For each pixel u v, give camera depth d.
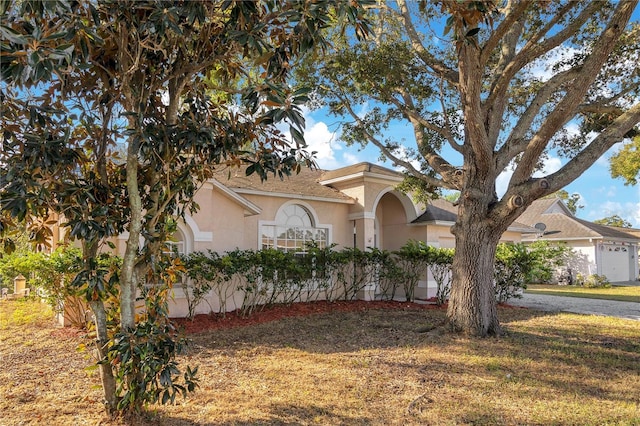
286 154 4.69
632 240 30.53
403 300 16.23
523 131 9.88
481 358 7.54
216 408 5.11
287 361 7.32
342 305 14.02
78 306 9.46
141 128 3.76
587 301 17.56
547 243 25.23
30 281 10.30
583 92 7.59
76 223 3.75
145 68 4.32
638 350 8.34
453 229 10.01
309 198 15.20
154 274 4.29
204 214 11.61
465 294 9.59
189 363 7.13
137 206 4.13
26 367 6.79
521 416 5.04
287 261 12.60
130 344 3.73
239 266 11.45
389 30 11.51
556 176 8.20
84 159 4.09
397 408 5.25
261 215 14.35
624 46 9.91
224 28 4.13
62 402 5.18
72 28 3.06
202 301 11.52
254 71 6.49
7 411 4.89
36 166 3.59
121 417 4.43
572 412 5.16
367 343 8.74
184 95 4.98
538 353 7.95
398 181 16.42
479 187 9.52
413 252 15.09
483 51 7.77
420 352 7.97
